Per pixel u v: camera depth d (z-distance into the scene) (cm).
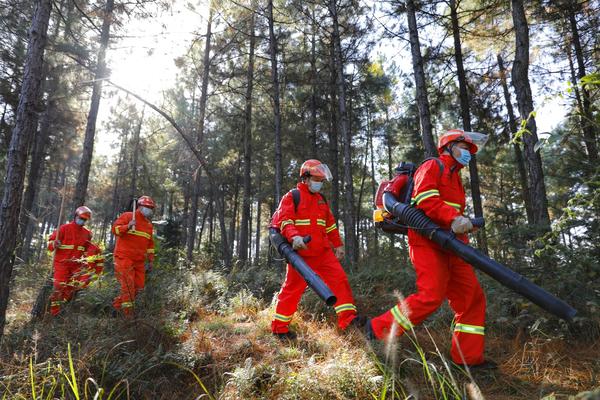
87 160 862
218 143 1956
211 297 601
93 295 503
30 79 415
